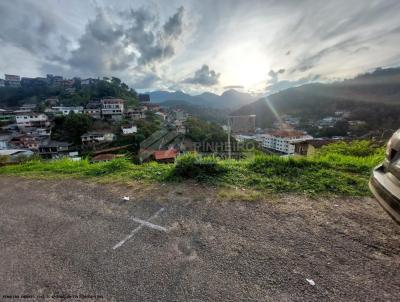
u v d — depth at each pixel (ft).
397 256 5.99
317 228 7.45
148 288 5.33
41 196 12.16
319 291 5.00
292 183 11.27
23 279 5.90
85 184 13.66
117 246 7.09
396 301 4.70
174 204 9.99
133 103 258.16
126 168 16.30
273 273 5.57
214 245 6.84
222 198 10.25
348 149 21.04
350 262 5.83
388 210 5.88
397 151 6.27
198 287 5.27
